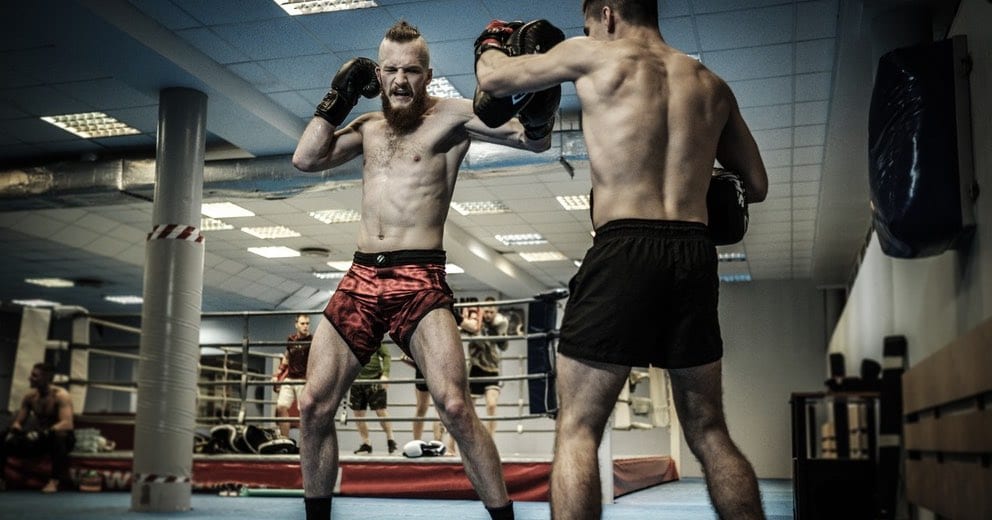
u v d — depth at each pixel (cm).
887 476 657
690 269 191
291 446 805
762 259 1452
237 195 955
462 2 649
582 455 188
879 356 920
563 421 194
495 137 291
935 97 448
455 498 709
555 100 235
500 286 1641
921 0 611
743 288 1636
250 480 789
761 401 1585
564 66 205
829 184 1006
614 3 208
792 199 1105
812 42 700
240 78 793
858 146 883
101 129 935
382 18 677
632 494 866
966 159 440
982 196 422
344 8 665
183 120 747
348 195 1099
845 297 1589
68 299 1834
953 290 514
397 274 288
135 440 662
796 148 930
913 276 685
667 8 652
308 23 688
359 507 613
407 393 1639
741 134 216
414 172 294
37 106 859
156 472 647
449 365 279
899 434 670
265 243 1421
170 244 706
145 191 957
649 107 197
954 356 428
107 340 1992
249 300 1792
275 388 925
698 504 695
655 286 189
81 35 651
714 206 212
